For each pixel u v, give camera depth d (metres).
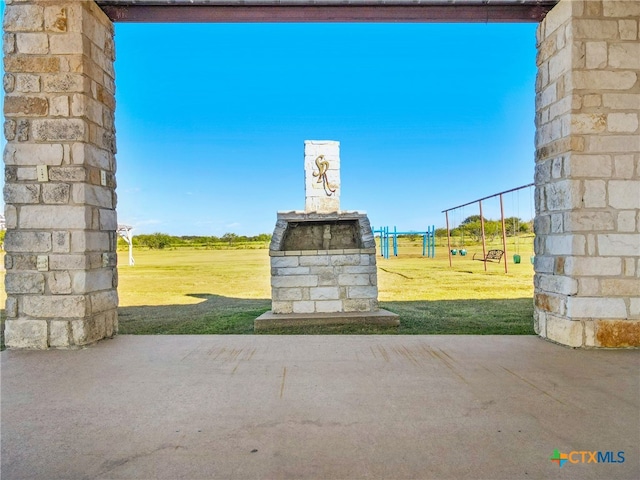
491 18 4.82
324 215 7.25
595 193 4.31
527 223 34.56
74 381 3.35
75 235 4.42
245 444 2.29
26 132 4.43
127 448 2.26
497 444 2.28
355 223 7.64
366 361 3.85
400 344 4.48
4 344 4.84
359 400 2.91
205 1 4.66
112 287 5.01
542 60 4.88
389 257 26.05
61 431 2.47
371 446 2.26
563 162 4.45
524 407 2.78
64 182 4.43
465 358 3.93
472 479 1.95
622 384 3.22
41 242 4.43
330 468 2.05
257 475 1.99
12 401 2.94
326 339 4.73
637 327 4.27
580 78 4.32
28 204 4.43
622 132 4.33
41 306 4.41
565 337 4.38
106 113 4.96
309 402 2.88
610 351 4.17
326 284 6.46
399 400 2.91
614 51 4.34
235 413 2.70
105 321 4.83
